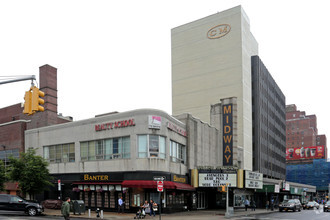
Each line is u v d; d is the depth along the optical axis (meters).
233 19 71.44
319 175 144.38
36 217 25.89
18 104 52.03
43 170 33.69
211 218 27.81
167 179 31.73
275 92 101.62
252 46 83.50
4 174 35.72
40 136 40.50
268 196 63.12
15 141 43.31
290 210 45.19
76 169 36.06
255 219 28.78
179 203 35.22
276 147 98.56
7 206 26.81
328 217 33.03
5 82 11.12
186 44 77.62
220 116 47.22
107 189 32.75
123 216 28.05
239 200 47.88
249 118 73.12
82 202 29.30
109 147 33.62
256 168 78.25
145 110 31.52
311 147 163.00
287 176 154.62
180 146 36.84
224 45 71.81
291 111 179.38
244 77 70.69
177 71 77.88
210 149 43.69
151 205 28.53
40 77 45.19
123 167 31.80
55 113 44.78
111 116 33.72
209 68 73.25
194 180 37.12
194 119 39.75
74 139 36.78
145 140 31.27
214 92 71.56
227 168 37.88
